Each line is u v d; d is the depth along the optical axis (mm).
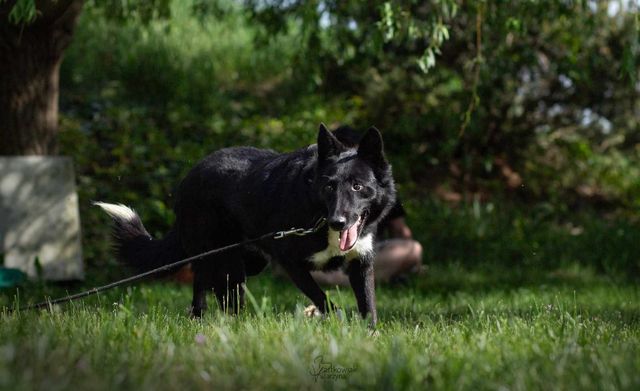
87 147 11672
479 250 11211
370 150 5168
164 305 6848
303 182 5207
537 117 13445
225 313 5242
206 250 6035
